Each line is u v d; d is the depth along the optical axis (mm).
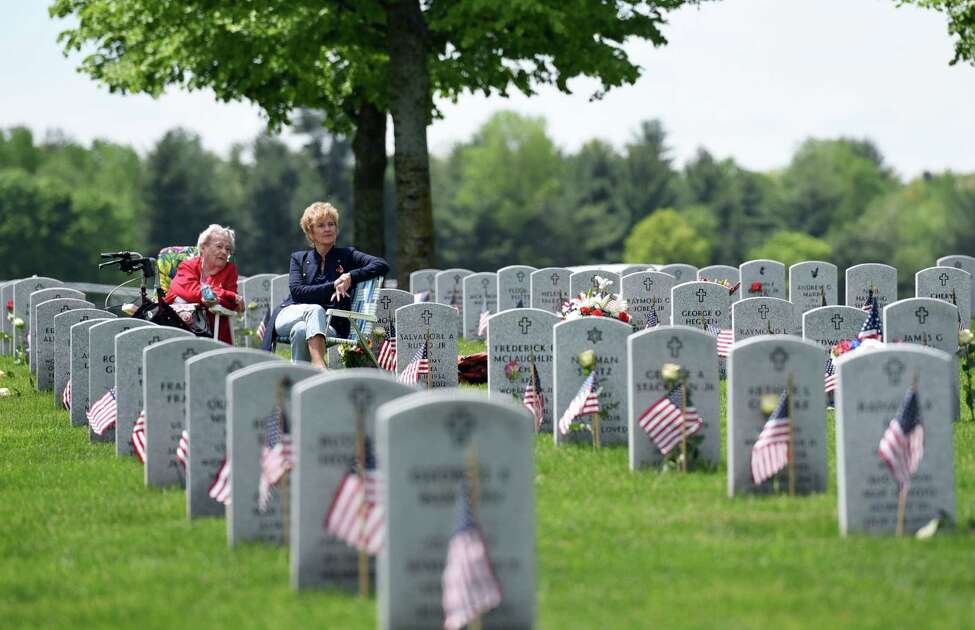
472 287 62656
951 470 21969
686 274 60625
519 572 17125
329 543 19328
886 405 21828
